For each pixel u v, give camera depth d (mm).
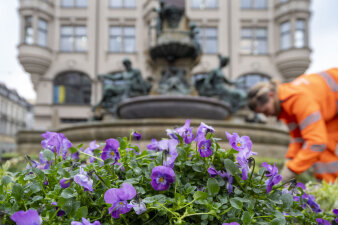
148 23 25188
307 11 23984
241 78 25375
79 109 24922
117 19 25828
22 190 762
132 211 771
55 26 25391
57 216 755
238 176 849
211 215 768
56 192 787
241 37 25906
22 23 23922
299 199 994
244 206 834
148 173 847
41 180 804
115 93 9766
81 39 25922
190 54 8250
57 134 963
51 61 24875
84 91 25859
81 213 708
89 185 746
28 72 24078
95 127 5316
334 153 2129
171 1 8195
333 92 2051
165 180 786
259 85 2215
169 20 8109
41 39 24781
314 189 1572
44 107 24484
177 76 8086
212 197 806
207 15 25734
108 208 740
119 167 869
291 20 24141
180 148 900
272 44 25219
